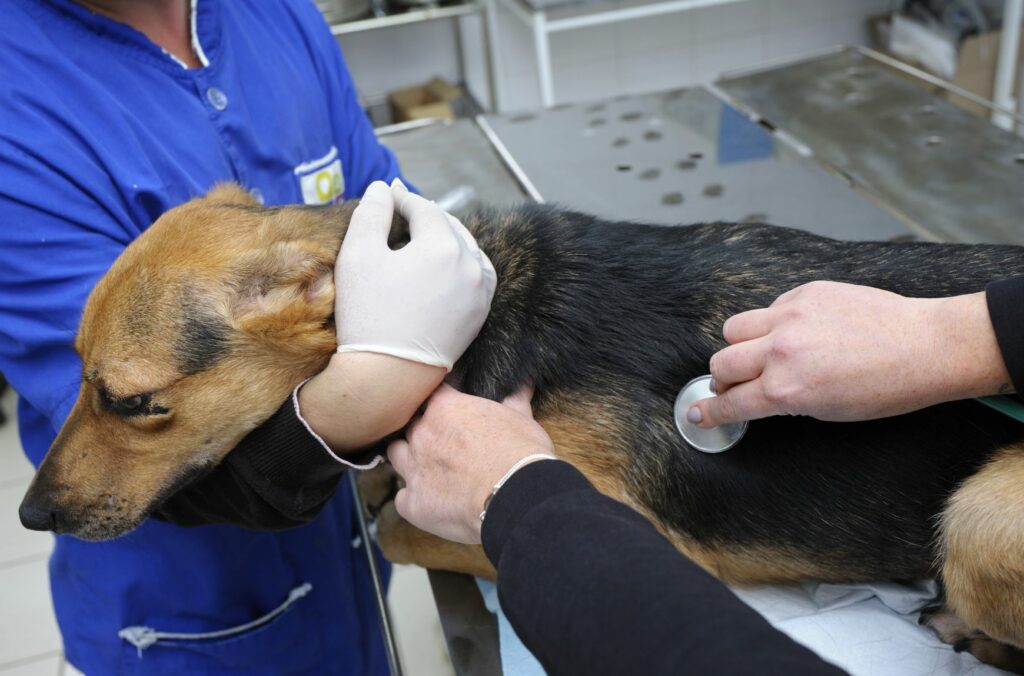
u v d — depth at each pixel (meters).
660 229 1.47
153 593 1.54
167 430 1.19
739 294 1.28
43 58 1.24
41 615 2.99
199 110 1.40
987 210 1.99
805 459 1.21
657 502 1.26
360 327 1.05
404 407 1.06
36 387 1.24
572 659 0.70
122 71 1.33
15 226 1.14
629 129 2.54
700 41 4.88
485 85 4.66
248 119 1.47
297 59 1.61
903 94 2.58
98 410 1.19
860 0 4.88
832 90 2.66
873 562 1.22
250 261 1.20
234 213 1.27
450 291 1.07
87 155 1.23
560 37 4.70
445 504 0.97
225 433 1.21
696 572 0.72
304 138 1.58
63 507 1.20
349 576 1.81
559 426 1.27
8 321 1.18
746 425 1.17
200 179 1.39
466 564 1.40
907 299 0.99
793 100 2.62
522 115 2.71
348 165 1.75
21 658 2.85
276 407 1.22
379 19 3.93
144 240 1.21
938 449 1.17
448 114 4.27
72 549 1.54
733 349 1.03
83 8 1.30
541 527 0.79
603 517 0.78
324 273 1.20
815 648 1.17
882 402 0.96
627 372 1.27
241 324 1.18
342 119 1.73
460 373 1.28
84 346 1.18
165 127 1.36
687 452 1.24
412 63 4.78
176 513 1.30
